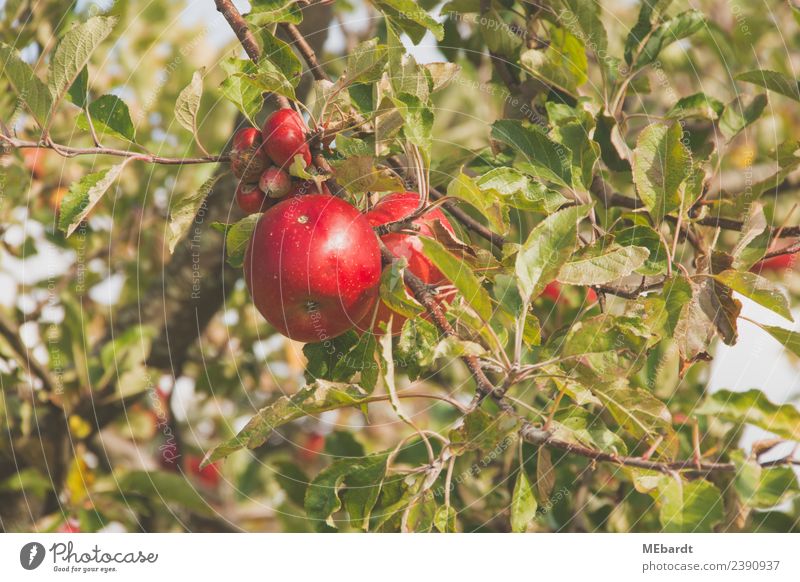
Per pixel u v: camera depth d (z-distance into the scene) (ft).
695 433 4.83
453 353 4.03
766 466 4.95
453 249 4.59
